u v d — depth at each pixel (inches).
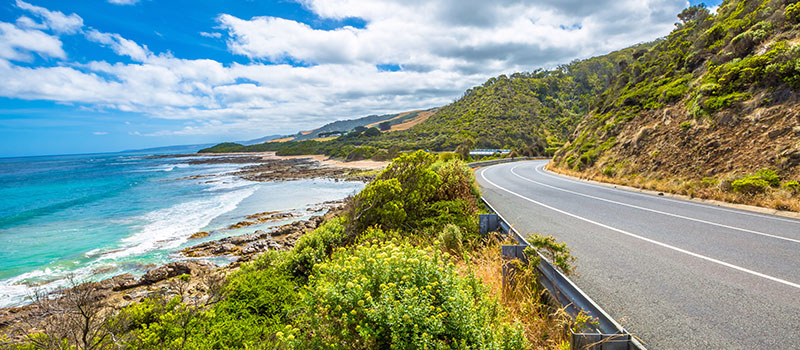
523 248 186.7
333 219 395.9
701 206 452.1
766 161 470.3
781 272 213.9
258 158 4936.0
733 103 589.9
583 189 676.1
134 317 186.4
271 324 195.3
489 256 236.4
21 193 1476.4
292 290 229.8
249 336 175.3
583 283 207.5
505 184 792.3
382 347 123.6
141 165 3966.5
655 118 805.9
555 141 4089.6
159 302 207.3
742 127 551.2
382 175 453.7
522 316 157.9
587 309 131.8
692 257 248.8
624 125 916.0
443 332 121.4
